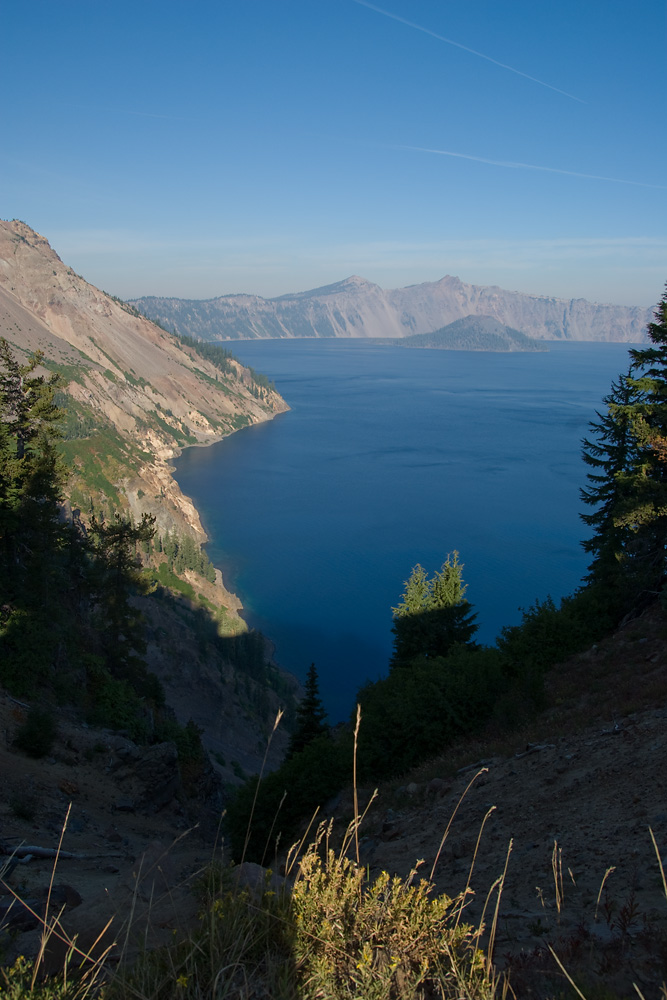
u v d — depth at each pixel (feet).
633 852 26.94
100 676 122.62
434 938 13.62
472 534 647.15
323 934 13.33
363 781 62.95
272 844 57.88
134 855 59.72
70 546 148.15
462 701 67.67
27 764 74.13
